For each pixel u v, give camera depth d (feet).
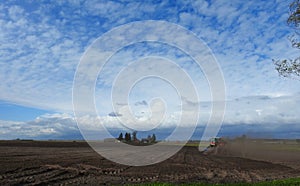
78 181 63.21
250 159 140.05
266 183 56.54
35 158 101.30
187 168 94.84
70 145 200.23
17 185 56.65
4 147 156.87
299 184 55.52
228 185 54.70
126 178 69.72
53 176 67.72
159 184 53.98
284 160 140.77
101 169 82.23
